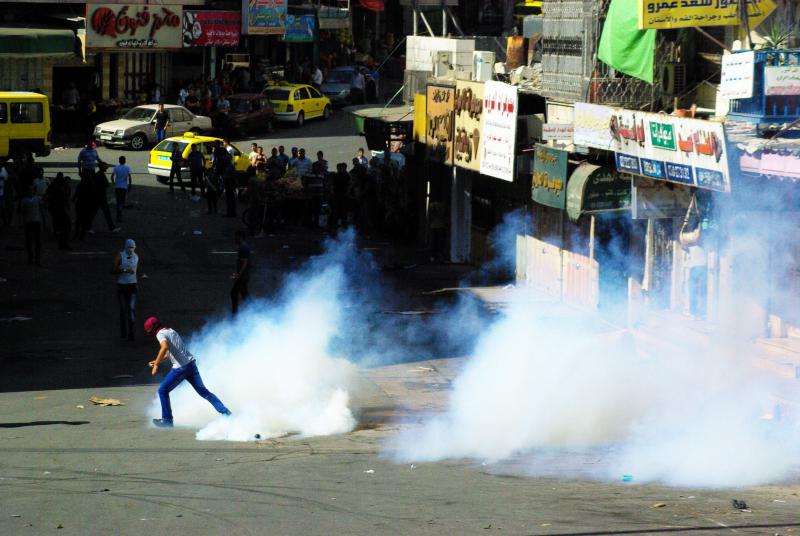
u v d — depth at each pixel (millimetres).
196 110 128875
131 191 99375
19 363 51562
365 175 89312
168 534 25078
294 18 145875
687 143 46000
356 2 177750
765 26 48875
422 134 81188
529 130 64812
